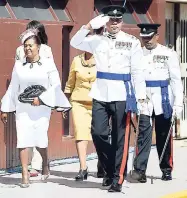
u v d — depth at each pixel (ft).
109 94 87.97
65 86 106.22
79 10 113.80
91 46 89.30
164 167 98.12
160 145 97.76
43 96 90.68
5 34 101.04
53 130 109.19
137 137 95.14
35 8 109.81
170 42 136.67
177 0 134.31
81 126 97.25
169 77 96.43
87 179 98.43
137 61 88.63
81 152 97.60
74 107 97.45
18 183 95.09
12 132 101.50
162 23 130.21
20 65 91.15
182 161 115.14
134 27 123.85
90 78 96.27
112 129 89.04
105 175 92.43
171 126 96.73
